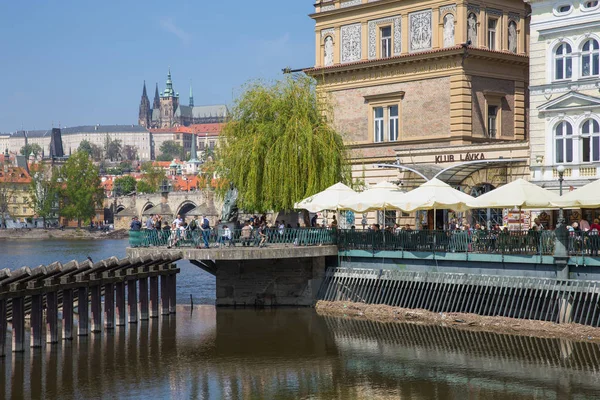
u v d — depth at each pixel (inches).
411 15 2527.1
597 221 1898.4
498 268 1759.4
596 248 1606.8
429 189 1829.5
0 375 1421.0
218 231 2018.9
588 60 2012.8
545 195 1657.2
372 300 2009.1
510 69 2556.6
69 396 1302.9
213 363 1515.7
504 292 1752.0
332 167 2164.1
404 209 1843.0
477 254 1785.2
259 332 1785.2
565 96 2028.8
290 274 2094.0
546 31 2066.9
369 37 2625.5
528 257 1700.3
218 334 1770.4
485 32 2491.4
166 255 1908.2
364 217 2571.4
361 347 1624.0
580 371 1396.4
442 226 2373.3
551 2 2059.5
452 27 2439.7
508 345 1585.9
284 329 1809.8
